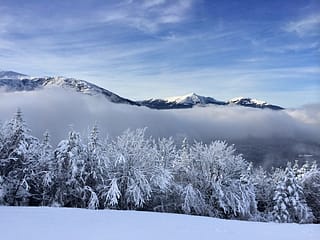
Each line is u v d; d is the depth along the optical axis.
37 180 28.42
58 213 13.21
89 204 26.27
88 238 8.77
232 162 32.78
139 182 28.70
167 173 29.69
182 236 9.60
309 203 41.12
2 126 28.19
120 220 12.20
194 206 30.20
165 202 31.78
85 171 28.34
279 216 34.16
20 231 9.12
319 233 11.13
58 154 27.42
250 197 32.84
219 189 30.39
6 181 27.05
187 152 34.28
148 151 31.28
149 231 10.13
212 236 9.84
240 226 12.18
